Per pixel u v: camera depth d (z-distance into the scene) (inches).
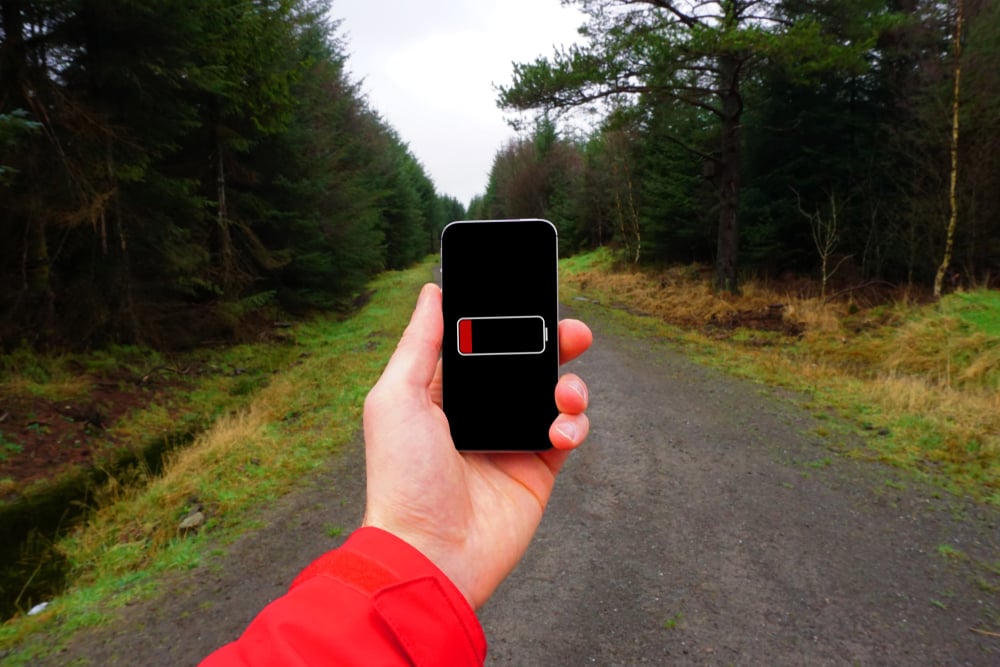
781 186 661.9
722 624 117.0
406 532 34.4
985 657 105.7
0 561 158.2
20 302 318.3
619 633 115.7
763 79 594.2
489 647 113.0
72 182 316.2
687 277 773.9
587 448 217.2
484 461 42.8
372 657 22.9
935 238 509.7
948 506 163.3
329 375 357.7
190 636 118.0
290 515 170.9
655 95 534.0
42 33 300.4
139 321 384.2
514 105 519.2
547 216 1708.9
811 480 183.6
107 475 236.1
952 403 241.8
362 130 1054.4
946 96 483.8
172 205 398.3
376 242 807.7
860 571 133.6
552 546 149.3
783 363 340.5
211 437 250.7
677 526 157.6
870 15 471.2
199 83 354.9
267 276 589.3
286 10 425.1
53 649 115.0
